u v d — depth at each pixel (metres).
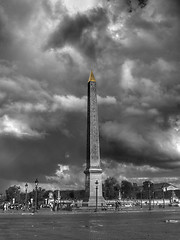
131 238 20.86
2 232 25.59
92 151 91.00
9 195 168.50
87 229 28.30
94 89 92.56
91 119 91.38
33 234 23.88
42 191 165.88
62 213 65.56
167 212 70.44
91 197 88.94
